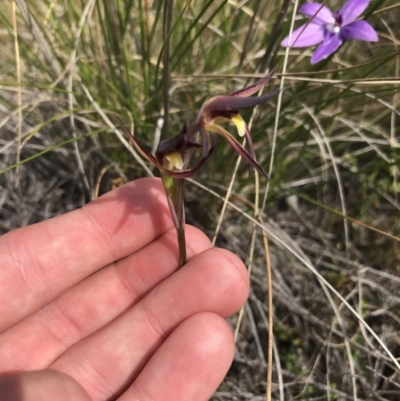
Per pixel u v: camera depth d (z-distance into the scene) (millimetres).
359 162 167
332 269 149
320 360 136
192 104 141
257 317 142
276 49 114
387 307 140
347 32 101
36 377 77
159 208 111
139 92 147
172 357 94
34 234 107
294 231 160
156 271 112
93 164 152
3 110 144
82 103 144
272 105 135
